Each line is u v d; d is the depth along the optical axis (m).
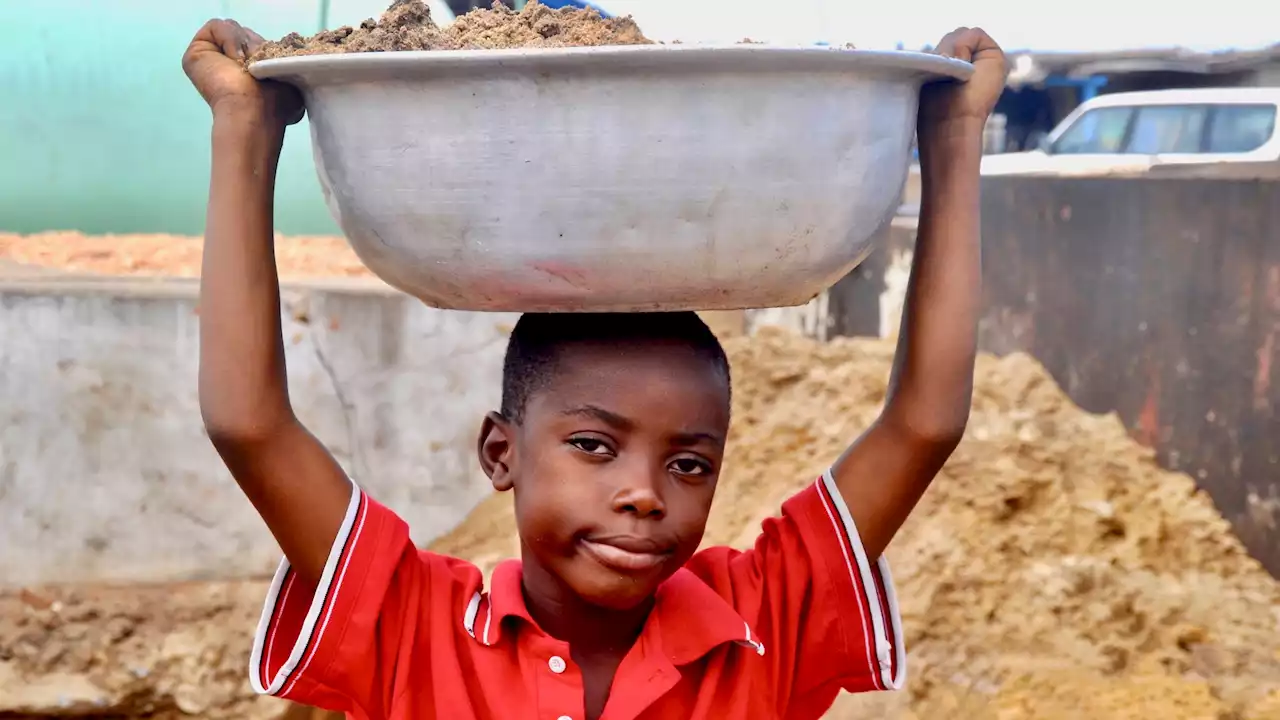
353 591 1.67
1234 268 4.50
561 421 1.56
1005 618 4.04
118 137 8.65
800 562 1.82
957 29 1.74
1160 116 9.06
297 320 4.48
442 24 1.61
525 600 1.74
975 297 1.70
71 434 4.24
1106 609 4.08
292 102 1.59
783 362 5.24
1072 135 9.56
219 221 1.56
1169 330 4.78
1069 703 3.72
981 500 4.41
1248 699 3.73
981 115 1.67
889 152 1.46
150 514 4.28
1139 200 4.96
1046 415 5.01
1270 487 4.32
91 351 4.24
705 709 1.71
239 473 1.64
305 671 1.67
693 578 1.80
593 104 1.29
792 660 1.79
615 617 1.72
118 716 4.02
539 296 1.39
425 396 4.60
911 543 4.27
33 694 3.95
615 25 1.49
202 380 1.59
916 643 3.93
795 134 1.34
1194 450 4.66
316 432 4.49
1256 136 8.53
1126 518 4.49
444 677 1.68
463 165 1.33
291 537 1.67
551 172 1.32
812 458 4.72
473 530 4.59
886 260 7.04
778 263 1.40
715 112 1.31
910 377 1.73
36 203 8.53
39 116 8.52
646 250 1.35
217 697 4.04
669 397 1.54
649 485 1.53
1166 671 3.89
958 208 1.68
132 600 4.19
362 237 1.45
